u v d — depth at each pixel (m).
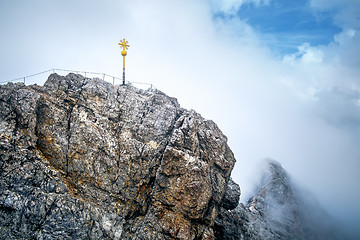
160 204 42.47
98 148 42.22
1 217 35.44
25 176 37.41
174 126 46.19
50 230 36.62
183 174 42.44
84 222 38.44
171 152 42.59
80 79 45.81
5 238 35.03
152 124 46.25
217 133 48.84
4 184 36.41
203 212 42.78
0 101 39.75
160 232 40.94
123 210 41.81
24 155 38.28
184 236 41.12
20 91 40.72
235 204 51.06
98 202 40.88
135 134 45.19
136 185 42.97
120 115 45.53
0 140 37.66
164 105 48.12
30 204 36.50
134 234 41.03
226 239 49.59
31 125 40.16
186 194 42.19
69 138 41.81
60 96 43.69
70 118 42.78
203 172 42.97
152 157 43.91
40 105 41.66
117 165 42.56
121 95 46.75
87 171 41.47
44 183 38.12
